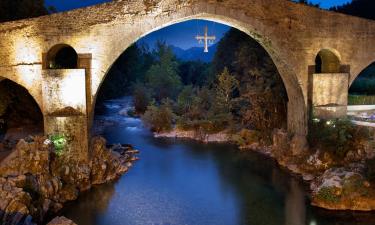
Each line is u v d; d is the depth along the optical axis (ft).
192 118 102.99
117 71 155.94
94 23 59.16
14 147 65.36
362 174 53.72
